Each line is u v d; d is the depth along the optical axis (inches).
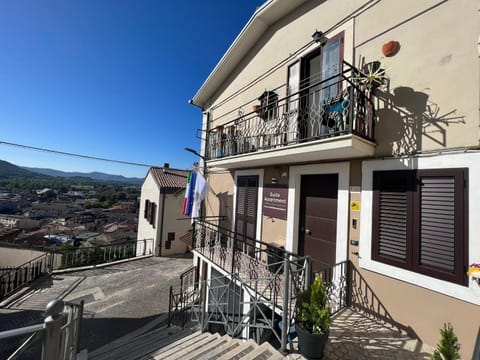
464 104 107.0
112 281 348.5
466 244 101.4
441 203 110.8
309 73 195.5
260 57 248.5
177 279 360.2
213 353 127.4
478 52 104.1
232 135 247.6
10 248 430.3
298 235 188.4
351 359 101.3
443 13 117.0
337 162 159.5
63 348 83.4
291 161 187.2
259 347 114.2
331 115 143.1
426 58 121.3
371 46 146.8
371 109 138.7
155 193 550.0
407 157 123.4
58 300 70.9
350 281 145.4
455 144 108.3
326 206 171.2
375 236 134.0
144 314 258.7
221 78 313.4
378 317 130.1
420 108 121.4
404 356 103.0
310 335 100.3
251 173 241.0
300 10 205.5
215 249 238.2
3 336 54.7
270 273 177.0
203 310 202.1
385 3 141.7
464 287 100.7
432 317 110.0
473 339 97.3
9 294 290.4
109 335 218.7
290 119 195.0
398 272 123.0
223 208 282.7
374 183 137.3
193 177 295.7
